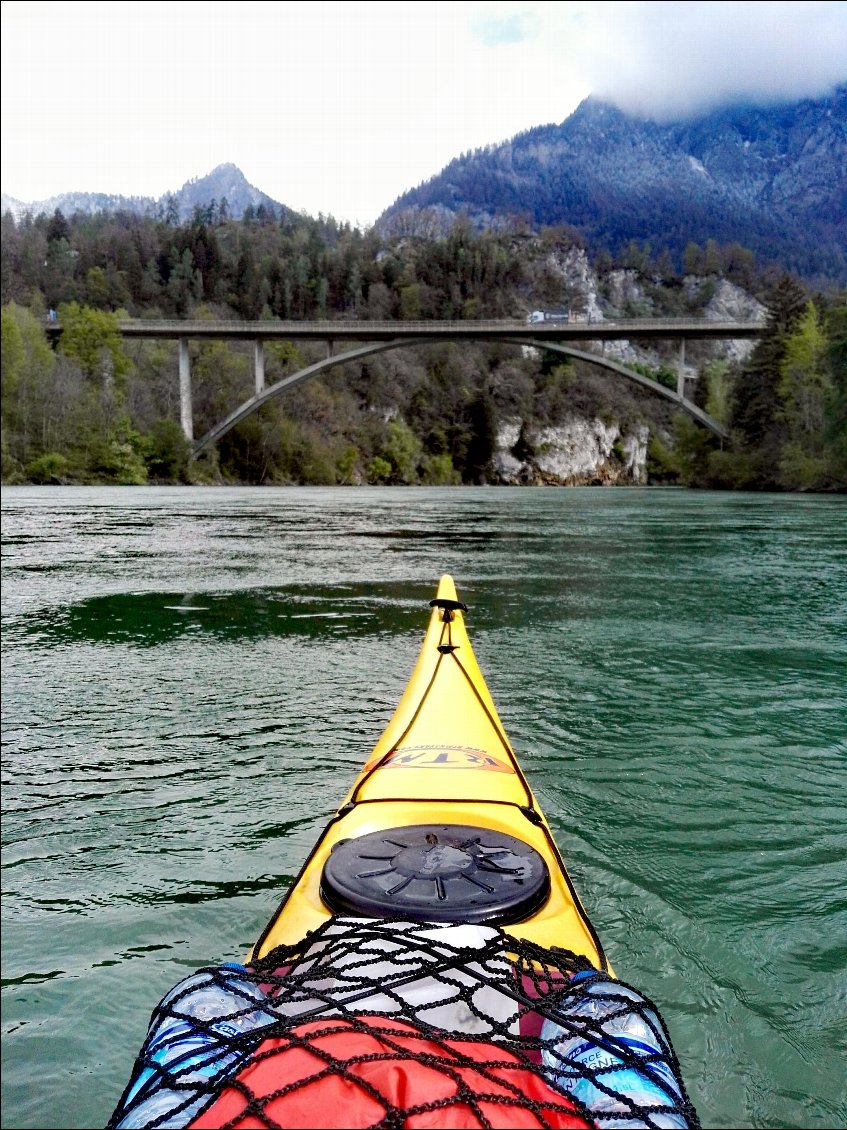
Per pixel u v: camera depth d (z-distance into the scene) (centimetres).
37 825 387
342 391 9394
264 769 454
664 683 620
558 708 562
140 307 11950
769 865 356
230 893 329
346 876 217
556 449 10819
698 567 1255
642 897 329
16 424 5322
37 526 1984
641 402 12375
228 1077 143
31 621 846
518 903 209
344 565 1273
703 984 276
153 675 643
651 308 16612
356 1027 145
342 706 565
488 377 10638
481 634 782
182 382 6744
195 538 1714
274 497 4091
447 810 287
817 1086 232
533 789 432
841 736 511
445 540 1719
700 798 423
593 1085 152
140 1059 164
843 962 288
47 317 7800
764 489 4756
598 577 1148
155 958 287
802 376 4072
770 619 850
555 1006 175
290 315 12800
